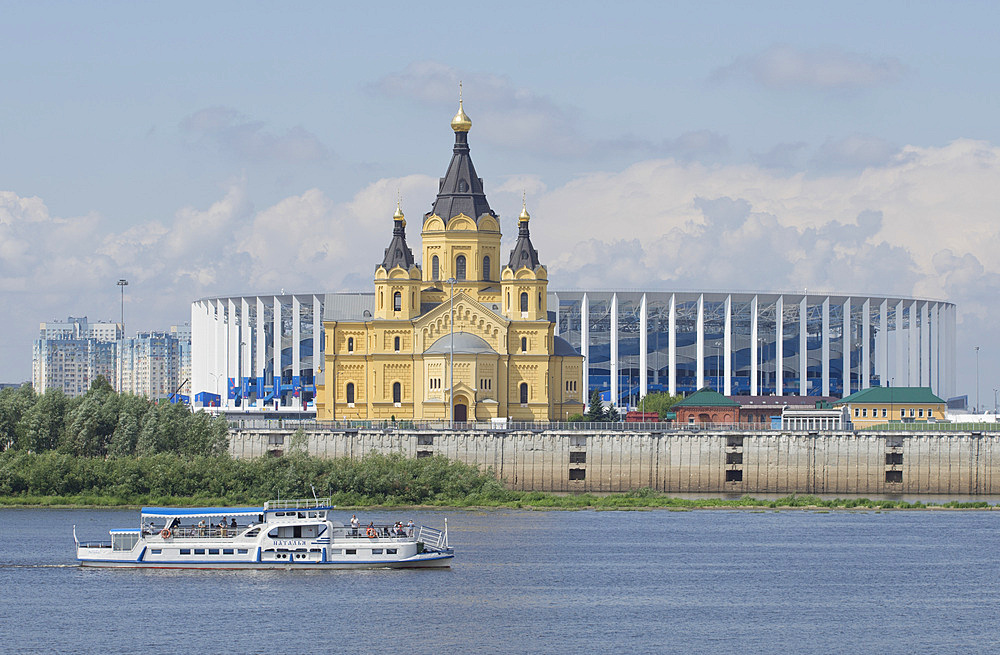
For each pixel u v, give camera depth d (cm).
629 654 19800
